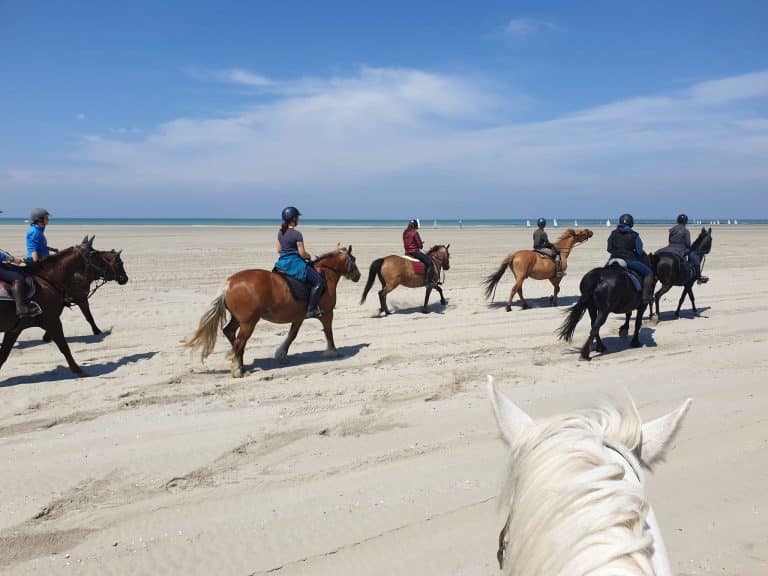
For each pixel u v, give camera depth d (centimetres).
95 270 1047
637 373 866
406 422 655
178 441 594
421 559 401
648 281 1029
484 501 479
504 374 857
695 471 534
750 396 748
